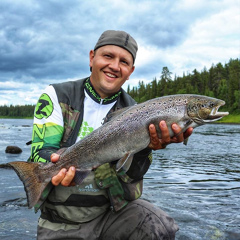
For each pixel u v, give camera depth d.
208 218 1.43
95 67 0.96
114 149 0.86
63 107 0.94
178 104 0.88
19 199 1.66
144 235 0.93
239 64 38.00
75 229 0.94
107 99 0.99
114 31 0.96
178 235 1.23
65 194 0.91
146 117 0.86
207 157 3.78
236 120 25.95
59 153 0.84
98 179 0.92
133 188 0.98
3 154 3.71
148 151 0.92
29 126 16.06
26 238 1.16
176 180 2.33
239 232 1.26
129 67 0.99
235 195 1.88
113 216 0.98
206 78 35.19
